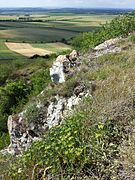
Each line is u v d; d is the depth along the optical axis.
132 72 11.05
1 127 25.08
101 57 16.80
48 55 95.62
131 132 6.89
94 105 8.70
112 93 9.18
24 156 7.19
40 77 27.05
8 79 56.09
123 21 24.11
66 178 6.00
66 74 17.05
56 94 14.52
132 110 7.67
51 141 7.02
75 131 6.79
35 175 6.48
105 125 7.12
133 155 5.95
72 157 6.22
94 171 6.05
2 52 119.94
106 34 24.58
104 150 6.34
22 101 25.75
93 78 13.52
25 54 115.50
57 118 13.74
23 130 14.73
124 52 16.56
